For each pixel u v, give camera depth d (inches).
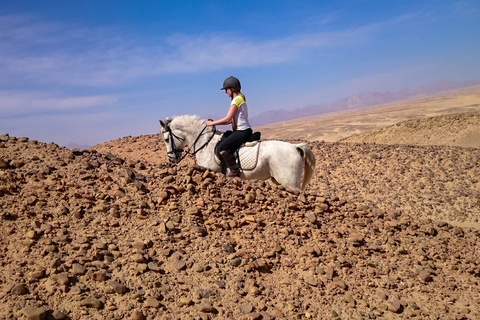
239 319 123.2
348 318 134.6
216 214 185.5
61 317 107.2
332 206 217.8
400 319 138.6
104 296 120.7
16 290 111.9
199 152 262.1
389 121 5187.0
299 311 134.2
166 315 118.6
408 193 416.8
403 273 168.9
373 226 207.0
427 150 565.0
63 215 158.9
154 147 617.0
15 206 155.8
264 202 203.3
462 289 163.0
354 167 514.6
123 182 193.6
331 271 159.3
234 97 244.8
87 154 224.5
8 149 209.6
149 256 145.3
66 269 127.6
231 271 148.5
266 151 236.8
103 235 152.6
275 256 165.6
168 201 187.3
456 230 219.8
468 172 465.1
